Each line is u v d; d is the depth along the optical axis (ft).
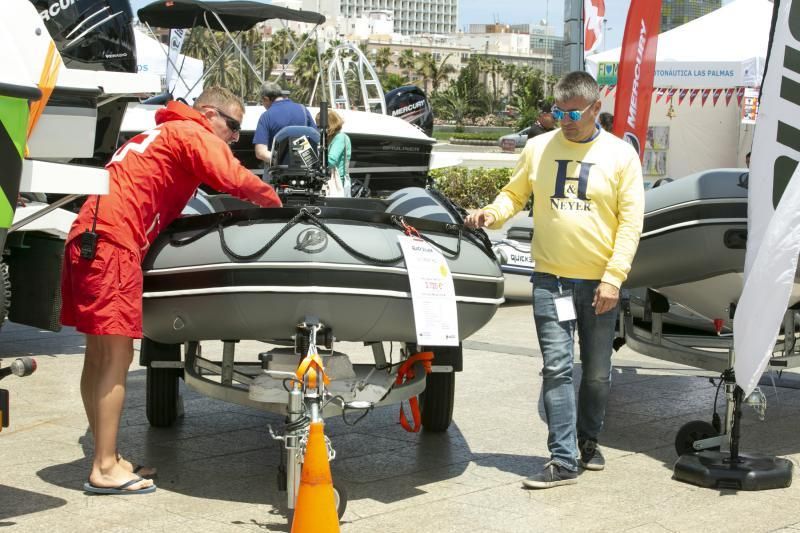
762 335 14.53
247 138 38.17
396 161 43.80
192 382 15.69
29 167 12.96
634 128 27.81
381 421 19.83
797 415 20.80
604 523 13.91
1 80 12.23
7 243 15.80
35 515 13.92
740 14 56.65
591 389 16.39
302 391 13.10
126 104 23.22
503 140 196.85
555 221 15.67
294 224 14.15
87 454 17.03
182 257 14.58
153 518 13.88
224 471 16.30
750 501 14.97
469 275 15.23
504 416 20.17
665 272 18.92
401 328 14.74
